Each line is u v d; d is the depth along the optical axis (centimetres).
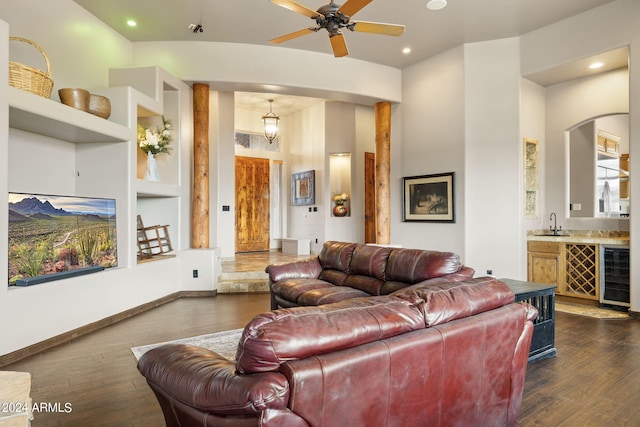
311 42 554
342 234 848
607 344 352
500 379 187
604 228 527
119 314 430
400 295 171
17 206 338
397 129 665
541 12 475
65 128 376
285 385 117
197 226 572
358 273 404
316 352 127
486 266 557
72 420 222
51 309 344
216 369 136
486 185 556
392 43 559
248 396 112
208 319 435
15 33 373
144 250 552
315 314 137
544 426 217
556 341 360
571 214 566
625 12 441
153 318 439
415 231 635
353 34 529
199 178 569
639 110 432
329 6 321
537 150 569
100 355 323
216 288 568
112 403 242
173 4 451
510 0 446
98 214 423
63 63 430
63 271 375
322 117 859
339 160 870
